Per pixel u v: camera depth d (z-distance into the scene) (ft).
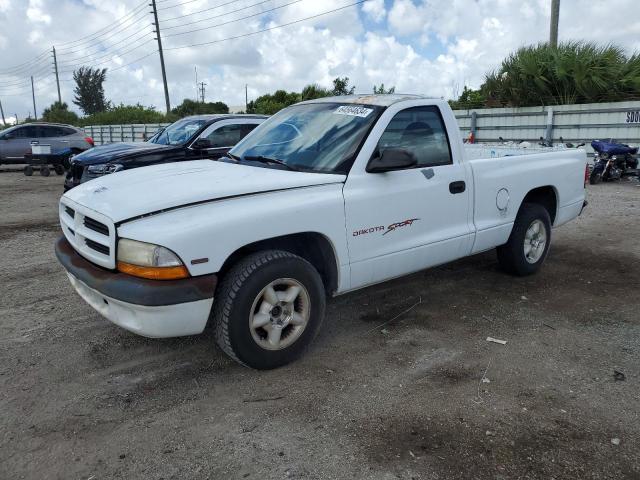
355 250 13.14
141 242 10.39
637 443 9.61
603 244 23.80
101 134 114.83
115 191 12.12
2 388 11.47
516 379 11.84
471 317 15.40
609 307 16.19
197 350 13.26
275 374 12.10
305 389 11.45
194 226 10.61
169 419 10.39
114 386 11.60
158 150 27.81
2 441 9.70
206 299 10.75
